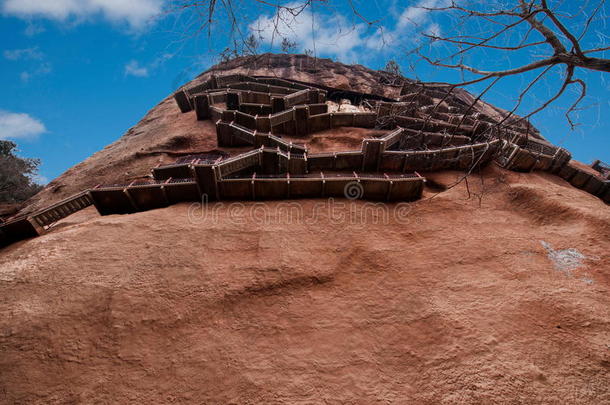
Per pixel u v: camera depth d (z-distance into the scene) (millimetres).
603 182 13984
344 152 13227
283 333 6574
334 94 31078
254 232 9422
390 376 5703
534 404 4934
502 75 3902
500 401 5023
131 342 6180
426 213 10633
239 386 5535
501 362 5609
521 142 13875
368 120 19141
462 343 6074
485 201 11281
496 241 9055
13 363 5656
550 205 10344
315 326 6727
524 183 12188
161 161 17078
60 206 10617
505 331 6215
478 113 19859
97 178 16734
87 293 7094
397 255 8680
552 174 14664
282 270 7914
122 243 8820
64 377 5539
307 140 18188
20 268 7809
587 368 5363
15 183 24734
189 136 18766
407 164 13320
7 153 28266
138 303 6898
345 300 7363
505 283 7477
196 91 25203
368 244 9047
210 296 7203
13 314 6504
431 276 7949
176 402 5305
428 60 4238
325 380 5648
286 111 18078
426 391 5375
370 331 6598
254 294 7379
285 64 41844
